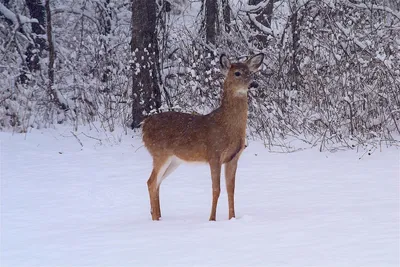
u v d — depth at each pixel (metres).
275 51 17.47
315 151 15.08
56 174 13.51
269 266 6.53
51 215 10.10
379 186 11.29
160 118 10.01
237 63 9.43
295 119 16.44
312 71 16.77
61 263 7.12
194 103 16.75
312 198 10.51
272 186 11.74
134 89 17.95
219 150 9.39
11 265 7.15
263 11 19.19
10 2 24.39
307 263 6.56
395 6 18.84
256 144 16.03
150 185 9.80
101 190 11.89
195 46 17.64
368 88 16.05
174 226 8.83
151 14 17.78
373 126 15.97
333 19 17.25
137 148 16.22
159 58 18.42
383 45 16.55
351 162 13.77
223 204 10.53
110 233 8.55
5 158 15.20
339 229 8.01
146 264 6.86
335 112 15.97
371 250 6.94
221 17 18.23
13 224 9.49
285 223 8.52
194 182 12.45
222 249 7.32
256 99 16.48
